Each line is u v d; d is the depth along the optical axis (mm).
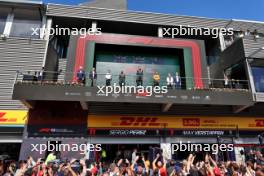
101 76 16969
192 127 15945
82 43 16438
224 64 18562
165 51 18156
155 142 15375
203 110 16438
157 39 17438
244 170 8750
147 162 10203
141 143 15250
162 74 17844
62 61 18453
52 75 17297
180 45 17516
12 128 14508
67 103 15375
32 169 8328
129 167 8805
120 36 17062
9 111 14812
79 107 15422
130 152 15500
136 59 17922
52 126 14789
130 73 17484
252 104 15430
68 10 18062
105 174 9008
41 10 17656
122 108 15688
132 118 15547
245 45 16625
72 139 14734
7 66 15602
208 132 15984
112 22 18734
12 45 16109
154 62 18047
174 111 16125
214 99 15055
